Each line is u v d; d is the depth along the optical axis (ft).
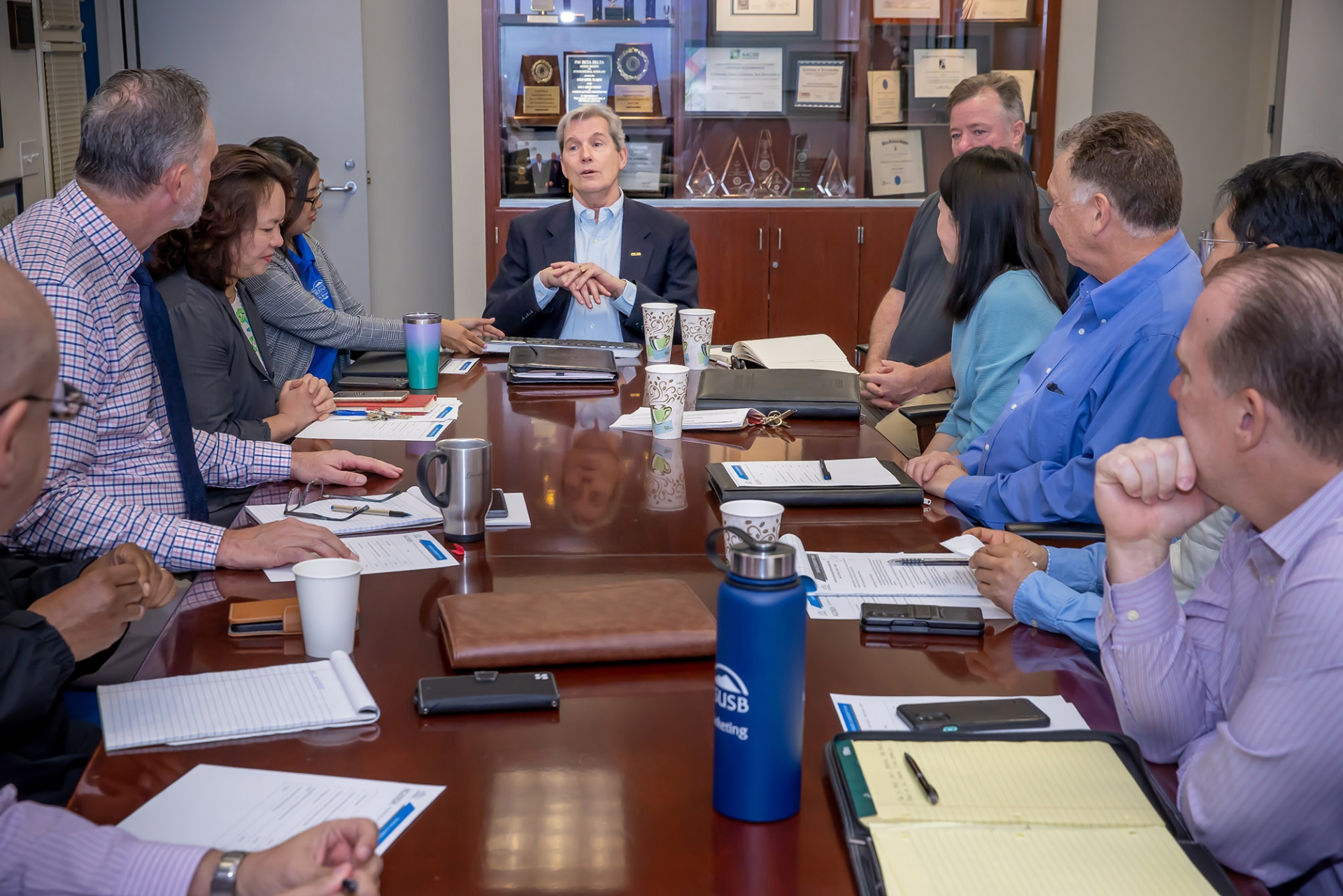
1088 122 6.86
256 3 17.11
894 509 6.27
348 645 4.29
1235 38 18.61
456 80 16.39
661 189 17.24
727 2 16.85
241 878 2.88
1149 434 6.39
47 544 5.50
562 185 16.92
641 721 3.78
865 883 2.87
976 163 8.15
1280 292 3.39
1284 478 3.48
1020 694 4.03
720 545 5.09
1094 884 2.82
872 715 3.84
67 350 5.79
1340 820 3.28
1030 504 6.33
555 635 4.19
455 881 2.92
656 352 10.09
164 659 4.24
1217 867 2.91
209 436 6.77
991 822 3.08
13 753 4.06
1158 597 3.78
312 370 10.36
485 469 5.48
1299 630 3.26
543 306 11.07
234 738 3.64
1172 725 3.79
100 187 6.11
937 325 11.55
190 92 6.23
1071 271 10.98
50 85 14.75
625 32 16.76
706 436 7.74
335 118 17.47
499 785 3.37
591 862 3.01
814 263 17.08
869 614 4.58
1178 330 6.38
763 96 17.15
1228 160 19.02
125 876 2.90
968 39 17.13
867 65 17.16
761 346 10.30
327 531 5.28
